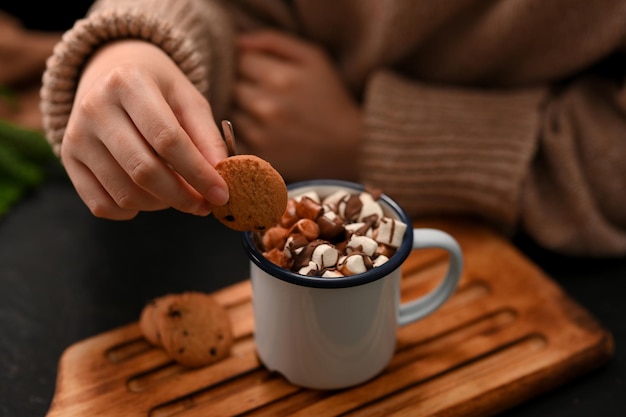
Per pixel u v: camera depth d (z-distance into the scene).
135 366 0.48
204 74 0.52
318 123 0.65
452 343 0.50
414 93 0.64
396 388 0.47
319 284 0.42
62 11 0.91
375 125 0.62
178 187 0.41
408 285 0.54
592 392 0.49
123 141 0.41
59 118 0.49
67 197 0.66
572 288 0.57
